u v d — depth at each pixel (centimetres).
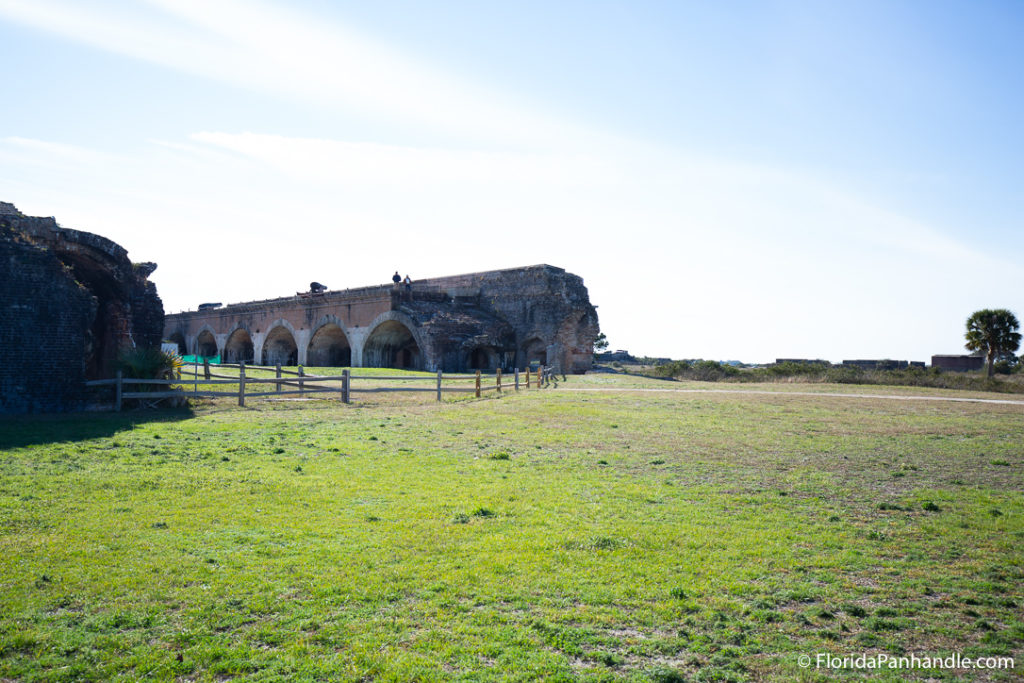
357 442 1385
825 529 823
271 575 644
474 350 4356
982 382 3444
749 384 3481
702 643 526
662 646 520
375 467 1152
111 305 2036
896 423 1752
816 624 565
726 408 2058
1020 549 755
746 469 1177
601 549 733
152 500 895
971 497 989
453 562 686
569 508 901
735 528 821
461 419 1739
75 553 689
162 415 1678
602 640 527
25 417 1564
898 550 747
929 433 1583
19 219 1761
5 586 604
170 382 1788
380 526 807
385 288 4191
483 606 588
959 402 2339
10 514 805
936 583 655
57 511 828
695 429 1620
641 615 572
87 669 475
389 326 4353
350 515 852
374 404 2062
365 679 469
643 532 795
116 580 623
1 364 1631
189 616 557
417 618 561
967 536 799
